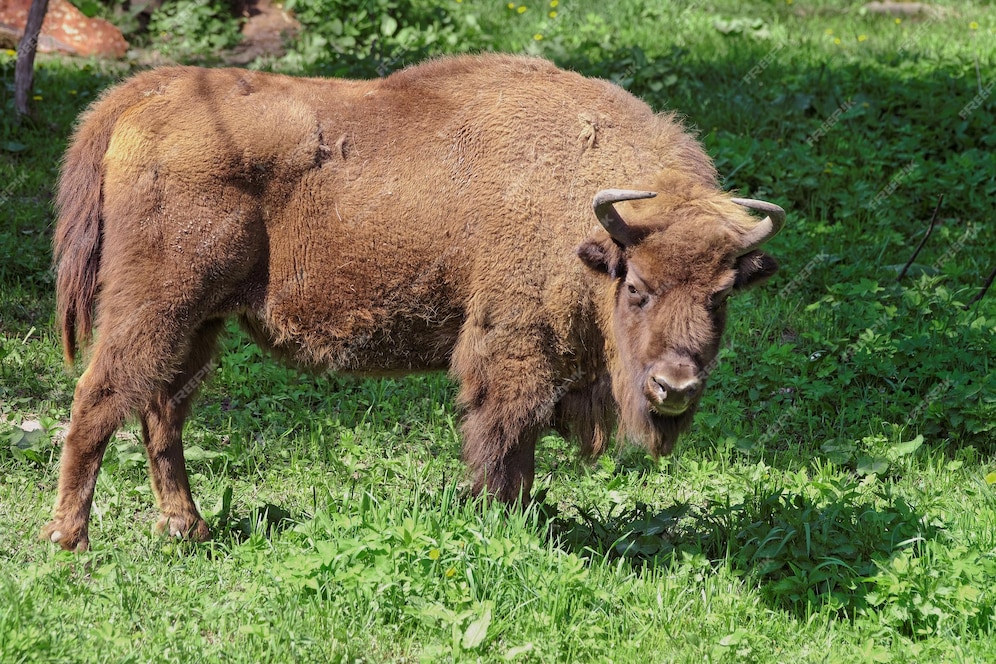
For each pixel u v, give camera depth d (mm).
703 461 11586
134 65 22422
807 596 9008
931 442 12492
